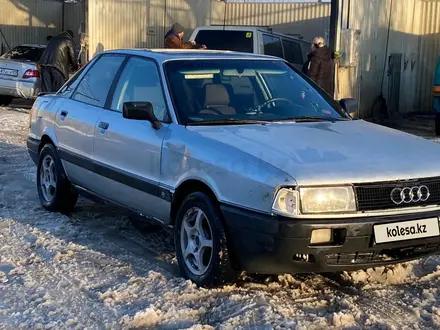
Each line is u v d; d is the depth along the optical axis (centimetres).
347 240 406
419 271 503
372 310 427
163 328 400
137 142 518
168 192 484
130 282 470
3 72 1550
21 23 2472
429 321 411
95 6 1683
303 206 399
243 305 427
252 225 412
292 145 448
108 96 588
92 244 564
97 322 407
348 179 409
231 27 1302
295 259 408
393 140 487
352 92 1418
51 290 459
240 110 526
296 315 416
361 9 1435
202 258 459
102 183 573
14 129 1236
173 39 1162
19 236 580
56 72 1459
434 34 1933
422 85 1956
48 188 674
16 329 396
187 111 505
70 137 620
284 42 1434
